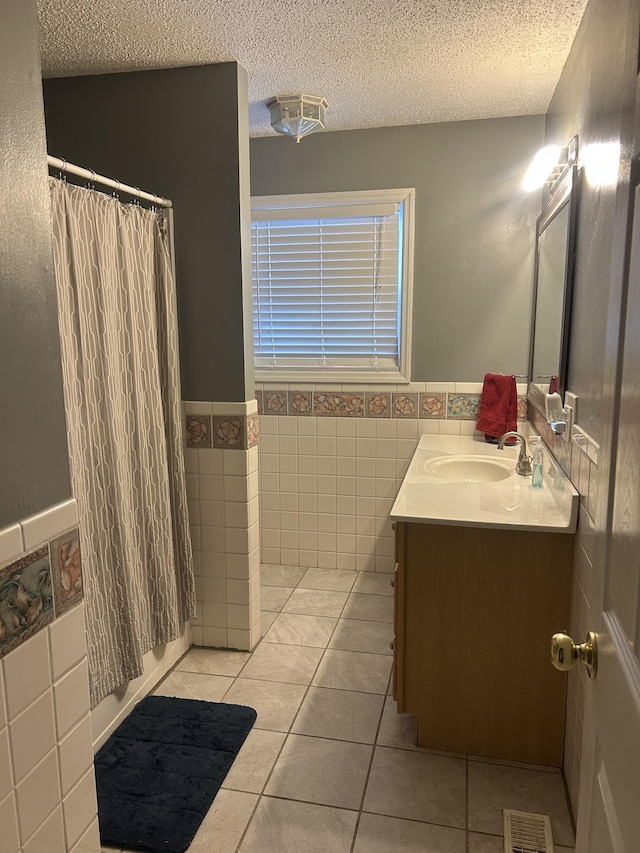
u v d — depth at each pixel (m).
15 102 1.05
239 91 2.47
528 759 2.11
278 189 3.43
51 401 1.16
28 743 1.11
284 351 3.63
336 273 3.48
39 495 1.14
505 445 3.10
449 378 3.39
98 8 1.99
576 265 2.08
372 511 3.61
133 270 2.24
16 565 1.07
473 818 1.87
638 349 0.80
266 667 2.68
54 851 1.19
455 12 2.03
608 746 0.92
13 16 1.04
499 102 2.92
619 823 0.84
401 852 1.75
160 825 1.84
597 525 1.06
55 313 1.17
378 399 3.48
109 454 2.09
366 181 3.33
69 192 1.89
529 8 2.00
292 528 3.73
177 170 2.55
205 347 2.63
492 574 2.05
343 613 3.16
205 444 2.68
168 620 2.48
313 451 3.62
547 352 2.63
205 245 2.57
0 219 1.02
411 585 2.11
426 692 2.15
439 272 3.31
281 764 2.10
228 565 2.75
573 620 1.97
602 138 1.71
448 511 2.08
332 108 2.98
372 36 2.21
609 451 0.97
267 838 1.81
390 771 2.07
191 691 2.52
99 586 2.11
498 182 3.19
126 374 2.22
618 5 1.51
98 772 2.06
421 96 2.83
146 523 2.36
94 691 2.10
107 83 2.56
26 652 1.10
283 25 2.12
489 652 2.09
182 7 1.98
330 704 2.42
